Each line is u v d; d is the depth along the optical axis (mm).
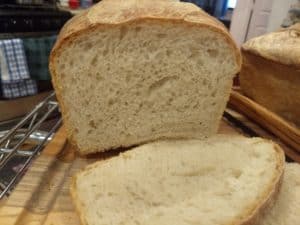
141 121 146
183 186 118
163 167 128
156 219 103
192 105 145
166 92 142
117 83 136
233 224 97
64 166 133
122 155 134
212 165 128
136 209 107
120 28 126
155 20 125
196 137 151
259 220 103
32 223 102
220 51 135
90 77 133
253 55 182
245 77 194
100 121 142
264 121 165
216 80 141
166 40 131
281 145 156
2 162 114
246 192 112
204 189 117
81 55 128
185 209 107
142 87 139
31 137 149
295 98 159
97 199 109
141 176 122
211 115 149
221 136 151
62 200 112
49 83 280
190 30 129
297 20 258
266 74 174
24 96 263
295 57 155
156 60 135
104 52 130
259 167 125
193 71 138
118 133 146
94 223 100
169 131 150
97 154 146
